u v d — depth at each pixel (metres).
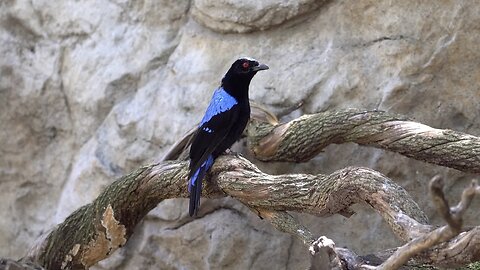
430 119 10.60
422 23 10.53
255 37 11.20
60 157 12.31
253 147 10.63
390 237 10.75
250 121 10.70
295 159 10.52
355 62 10.77
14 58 12.45
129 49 11.77
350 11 10.80
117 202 10.11
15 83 12.41
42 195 12.47
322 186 8.62
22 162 12.52
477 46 10.38
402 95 10.59
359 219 10.83
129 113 11.59
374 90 10.67
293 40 11.06
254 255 11.05
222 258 11.13
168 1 11.58
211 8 11.20
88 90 11.88
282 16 10.95
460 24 10.41
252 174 9.23
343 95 10.74
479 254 7.37
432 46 10.52
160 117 11.38
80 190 11.91
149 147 11.42
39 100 12.31
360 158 10.77
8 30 12.55
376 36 10.73
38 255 10.56
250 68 9.64
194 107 11.21
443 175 10.63
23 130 12.48
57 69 12.23
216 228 11.15
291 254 10.97
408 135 9.70
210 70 11.28
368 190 8.20
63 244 10.52
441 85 10.55
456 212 6.23
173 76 11.50
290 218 9.12
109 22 11.96
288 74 10.94
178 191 9.91
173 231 11.32
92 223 10.31
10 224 12.61
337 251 8.24
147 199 10.18
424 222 7.92
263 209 9.23
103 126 11.84
